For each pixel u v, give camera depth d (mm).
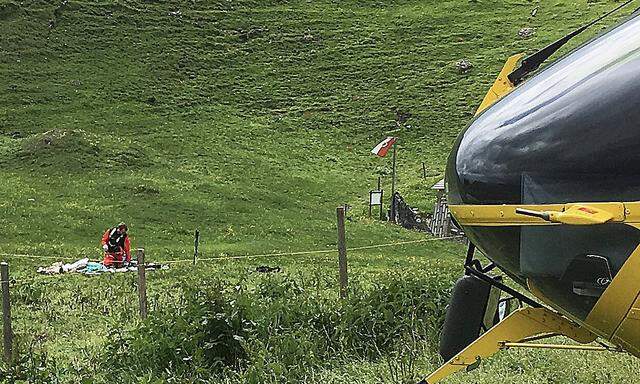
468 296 9008
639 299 7164
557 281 7551
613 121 7305
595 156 7293
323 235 77062
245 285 25781
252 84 168250
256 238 75062
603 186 7203
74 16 187875
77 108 145625
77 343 23125
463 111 149625
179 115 147250
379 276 30703
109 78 162375
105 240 49062
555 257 7473
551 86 8062
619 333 7469
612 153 7234
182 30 191750
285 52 185875
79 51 174125
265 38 192625
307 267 44219
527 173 7621
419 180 109625
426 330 16766
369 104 156375
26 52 169375
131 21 191875
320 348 16500
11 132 132125
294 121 148500
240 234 76938
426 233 80250
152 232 76938
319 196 102938
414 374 14039
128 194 91875
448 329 9109
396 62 177875
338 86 167500
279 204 95000
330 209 95000
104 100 151000
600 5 191625
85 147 108312
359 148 134875
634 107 7258
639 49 7637
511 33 186000
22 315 29438
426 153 130875
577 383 13203
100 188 94062
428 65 174500
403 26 198375
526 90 8367
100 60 171250
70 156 105438
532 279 7730
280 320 17547
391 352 16219
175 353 16375
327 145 135500
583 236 7277
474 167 8102
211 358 16578
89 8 193125
